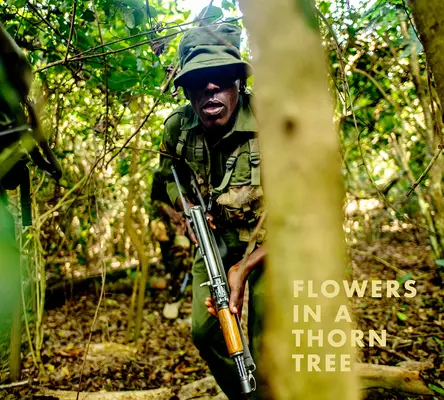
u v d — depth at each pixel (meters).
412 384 2.14
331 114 0.42
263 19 0.41
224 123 1.80
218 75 1.76
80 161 3.66
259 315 1.75
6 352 2.53
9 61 1.17
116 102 2.22
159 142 3.53
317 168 0.41
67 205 3.60
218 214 1.91
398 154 4.04
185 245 4.00
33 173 2.32
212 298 1.74
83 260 4.74
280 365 0.43
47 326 3.63
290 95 0.40
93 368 2.68
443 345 2.64
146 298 4.52
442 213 3.76
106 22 1.93
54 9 2.14
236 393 1.98
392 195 5.81
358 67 2.62
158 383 2.59
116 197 4.42
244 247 1.95
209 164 1.91
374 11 2.41
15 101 1.21
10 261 0.97
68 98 2.57
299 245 0.41
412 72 2.57
